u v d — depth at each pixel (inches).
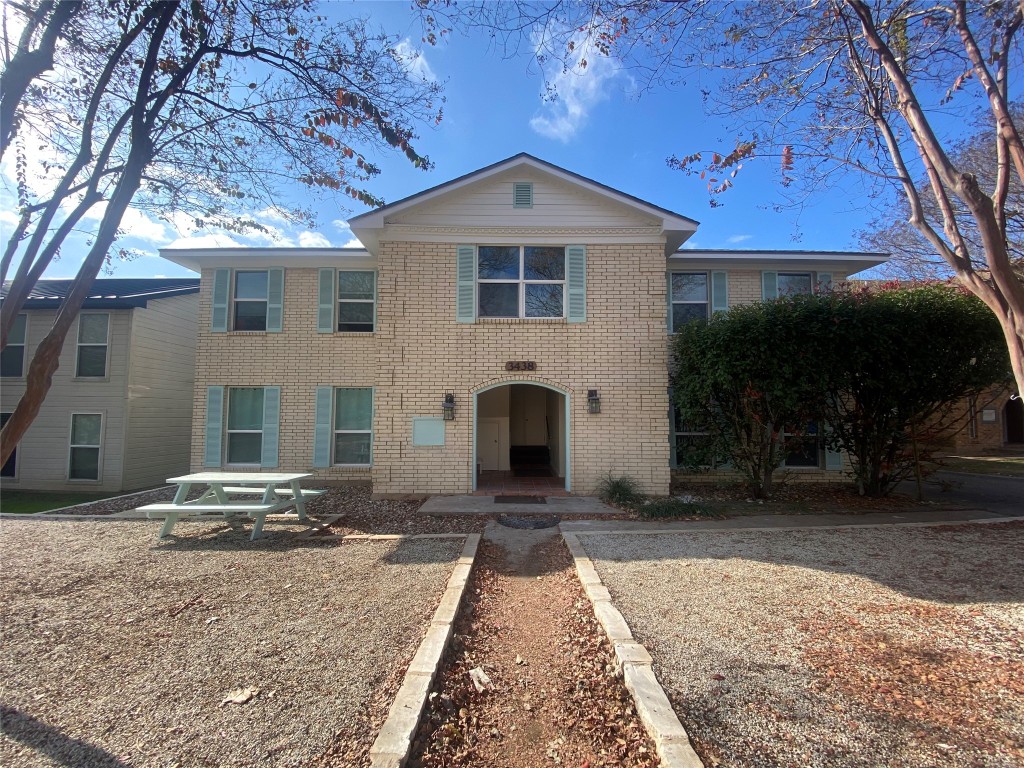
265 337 454.3
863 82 195.2
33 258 132.3
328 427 449.1
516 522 287.1
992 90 134.5
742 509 323.0
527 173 373.1
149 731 102.0
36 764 92.3
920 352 311.1
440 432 359.3
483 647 145.7
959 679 119.6
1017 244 428.8
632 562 210.1
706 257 435.5
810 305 314.7
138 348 495.5
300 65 210.8
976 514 305.7
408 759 96.4
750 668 124.6
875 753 94.7
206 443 445.4
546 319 366.6
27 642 141.3
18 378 491.8
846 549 228.1
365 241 390.6
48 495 454.9
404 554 226.5
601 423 362.0
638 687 115.0
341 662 129.7
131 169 149.0
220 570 205.2
